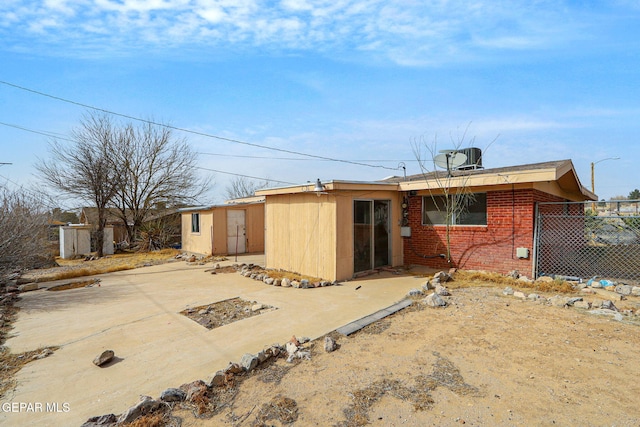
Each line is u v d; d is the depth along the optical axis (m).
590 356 3.94
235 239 15.49
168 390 3.28
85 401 3.32
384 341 4.55
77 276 10.35
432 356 4.05
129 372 3.89
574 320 5.14
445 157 9.62
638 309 5.57
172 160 22.33
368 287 7.59
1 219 8.91
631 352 4.02
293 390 3.41
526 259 7.95
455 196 8.98
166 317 5.87
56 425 2.95
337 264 8.20
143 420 2.92
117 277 9.99
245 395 3.35
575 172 10.03
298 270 9.25
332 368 3.84
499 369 3.69
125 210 21.44
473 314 5.52
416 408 3.04
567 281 7.46
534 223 7.99
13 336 5.12
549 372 3.60
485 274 8.20
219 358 4.21
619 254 10.98
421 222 9.91
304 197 9.04
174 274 10.31
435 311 5.75
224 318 5.77
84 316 6.05
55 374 3.88
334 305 6.24
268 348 4.23
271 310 6.04
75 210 20.78
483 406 3.04
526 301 6.22
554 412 2.92
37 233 10.37
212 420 2.97
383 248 9.75
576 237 10.91
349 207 8.56
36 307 6.72
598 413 2.89
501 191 8.37
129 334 5.09
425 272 9.06
